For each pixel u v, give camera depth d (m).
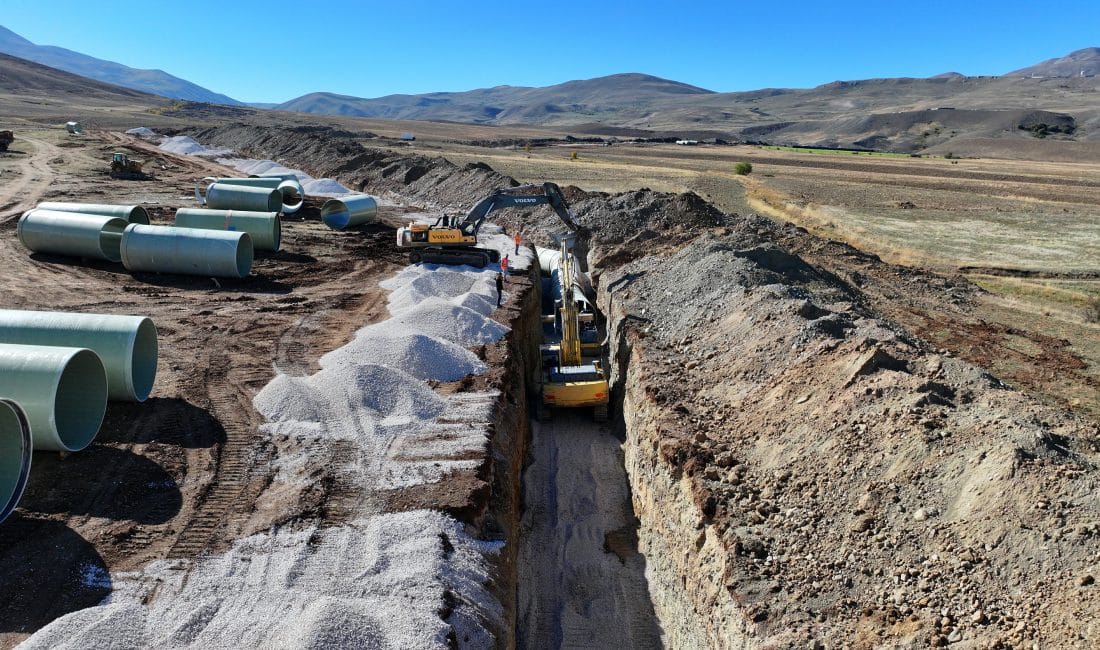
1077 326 25.75
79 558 10.50
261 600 9.84
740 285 21.81
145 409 15.14
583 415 21.89
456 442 14.45
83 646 8.70
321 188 51.97
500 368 18.66
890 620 9.19
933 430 11.66
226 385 16.58
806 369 15.38
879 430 12.25
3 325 14.55
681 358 19.69
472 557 11.40
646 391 17.86
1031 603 8.43
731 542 11.45
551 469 18.69
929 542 9.95
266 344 19.56
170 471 12.88
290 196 41.59
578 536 16.00
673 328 22.06
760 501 12.45
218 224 30.58
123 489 12.26
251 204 37.81
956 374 13.54
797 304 18.45
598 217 37.12
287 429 14.54
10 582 9.95
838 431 12.88
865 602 9.68
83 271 26.23
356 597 9.98
